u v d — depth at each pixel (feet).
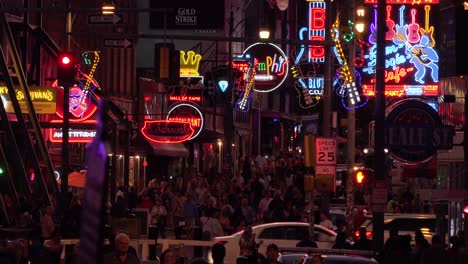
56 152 238.27
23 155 223.30
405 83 264.72
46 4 257.14
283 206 205.36
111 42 201.46
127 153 213.25
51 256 103.65
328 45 177.27
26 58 234.79
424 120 159.53
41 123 211.82
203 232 151.02
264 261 117.19
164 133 265.34
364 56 264.93
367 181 202.39
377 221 146.51
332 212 214.48
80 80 232.53
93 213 25.76
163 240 126.00
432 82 263.90
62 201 171.94
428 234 182.50
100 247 25.82
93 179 25.96
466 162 167.02
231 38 172.04
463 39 256.52
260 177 284.82
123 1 298.15
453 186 195.83
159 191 231.50
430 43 264.52
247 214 210.79
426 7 265.54
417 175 276.21
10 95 195.62
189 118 272.10
